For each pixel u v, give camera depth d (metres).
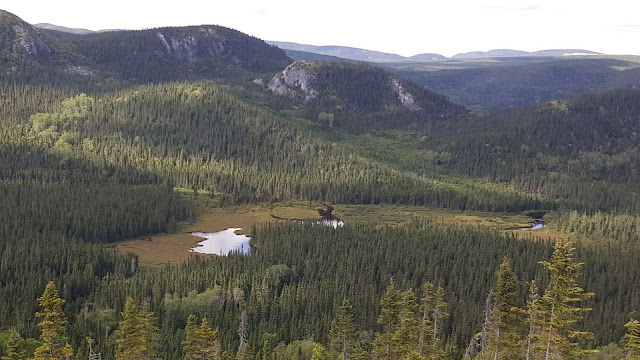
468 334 161.50
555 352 88.44
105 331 158.38
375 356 126.94
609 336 165.25
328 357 134.75
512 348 105.69
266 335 158.75
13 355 111.62
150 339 127.06
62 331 148.25
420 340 118.69
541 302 90.75
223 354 134.38
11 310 168.38
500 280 109.19
